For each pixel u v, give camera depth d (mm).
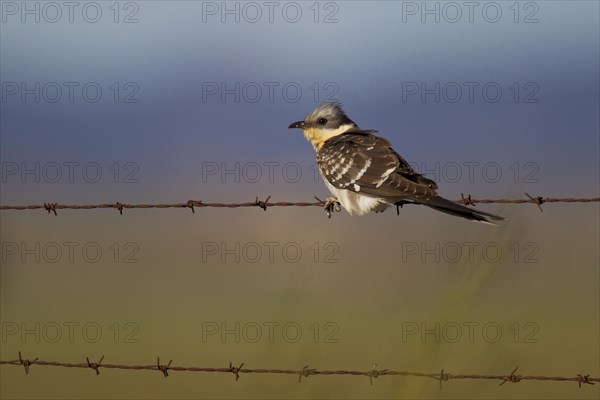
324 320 9414
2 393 13703
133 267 22172
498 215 8023
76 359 15273
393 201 9359
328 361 11305
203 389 13953
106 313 17766
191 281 20594
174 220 28109
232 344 15812
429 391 6812
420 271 18031
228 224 27391
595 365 13945
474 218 8156
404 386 6840
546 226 24750
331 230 24156
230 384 14078
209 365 14852
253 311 17625
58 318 17375
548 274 18844
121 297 19062
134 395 13672
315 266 19219
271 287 19641
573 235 23500
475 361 7688
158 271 21703
